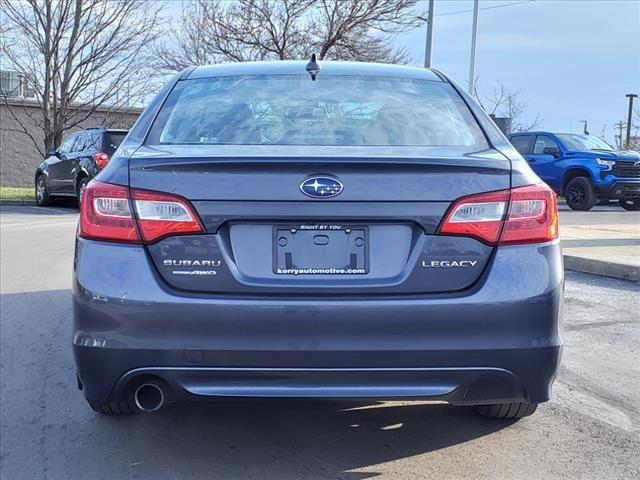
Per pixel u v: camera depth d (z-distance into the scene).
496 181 2.79
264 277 2.70
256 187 2.70
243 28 23.55
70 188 14.81
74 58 21.08
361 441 3.41
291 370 2.65
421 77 3.78
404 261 2.71
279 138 3.17
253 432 3.51
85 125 24.56
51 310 5.95
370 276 2.70
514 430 3.53
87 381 2.79
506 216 2.77
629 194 15.45
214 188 2.71
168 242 2.71
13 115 23.67
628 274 7.04
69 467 3.18
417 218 2.71
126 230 2.74
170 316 2.66
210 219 2.70
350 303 2.64
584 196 15.78
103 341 2.71
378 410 3.79
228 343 2.64
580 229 10.77
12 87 23.45
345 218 2.69
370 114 3.37
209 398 2.69
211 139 3.16
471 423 3.61
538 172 16.72
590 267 7.41
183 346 2.65
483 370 2.69
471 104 3.52
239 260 2.71
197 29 23.92
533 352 2.71
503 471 3.11
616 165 15.50
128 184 2.77
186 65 23.84
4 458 3.26
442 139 3.21
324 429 3.54
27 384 4.19
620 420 3.66
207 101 3.44
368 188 2.70
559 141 16.55
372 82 3.66
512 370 2.71
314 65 3.74
